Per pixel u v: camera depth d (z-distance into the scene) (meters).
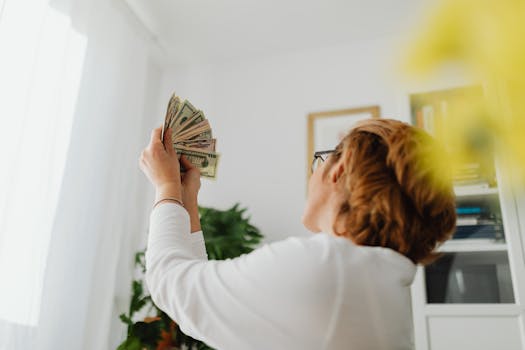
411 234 0.55
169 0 2.30
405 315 0.53
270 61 2.81
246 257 0.56
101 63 2.04
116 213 2.03
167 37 2.64
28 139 1.57
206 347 1.81
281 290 0.50
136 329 1.81
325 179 0.65
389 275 0.52
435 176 0.53
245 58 2.87
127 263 2.09
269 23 2.49
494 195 1.84
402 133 0.57
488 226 1.85
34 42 1.60
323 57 2.70
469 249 1.82
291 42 2.68
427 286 1.86
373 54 2.59
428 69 0.19
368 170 0.57
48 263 1.65
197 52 2.80
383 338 0.50
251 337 0.50
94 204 1.91
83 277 1.79
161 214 0.62
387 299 0.51
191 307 0.52
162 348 1.80
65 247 1.73
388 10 2.35
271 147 2.60
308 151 2.50
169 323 1.86
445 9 0.19
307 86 2.67
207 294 0.52
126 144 2.16
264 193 2.51
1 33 1.47
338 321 0.48
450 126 0.20
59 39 1.73
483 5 0.18
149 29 2.56
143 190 2.66
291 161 2.53
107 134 2.04
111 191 2.02
